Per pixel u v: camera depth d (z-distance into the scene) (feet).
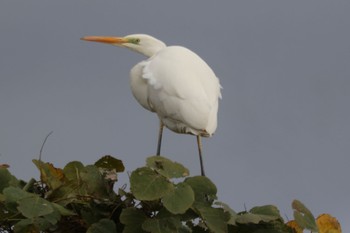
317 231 26.63
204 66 45.32
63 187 25.62
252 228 26.58
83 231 26.16
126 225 24.86
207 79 44.62
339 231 27.45
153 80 44.29
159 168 25.48
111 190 26.78
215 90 44.73
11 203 23.71
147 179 25.02
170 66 44.29
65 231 26.00
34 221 23.36
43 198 25.12
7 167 27.45
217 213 25.16
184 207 24.34
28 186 25.73
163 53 45.75
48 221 23.59
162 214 24.95
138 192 24.72
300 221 26.50
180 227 25.12
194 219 25.35
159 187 24.82
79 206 26.07
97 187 26.32
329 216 27.55
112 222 24.90
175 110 43.29
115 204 26.23
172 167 25.50
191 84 43.37
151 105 47.03
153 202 25.84
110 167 29.76
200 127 42.83
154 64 45.21
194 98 42.88
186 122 42.96
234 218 25.80
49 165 26.27
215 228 24.86
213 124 43.50
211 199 26.02
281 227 26.66
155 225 24.54
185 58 44.88
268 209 26.96
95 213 25.85
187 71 44.06
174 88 43.27
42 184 26.13
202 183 25.76
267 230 26.35
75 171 27.22
